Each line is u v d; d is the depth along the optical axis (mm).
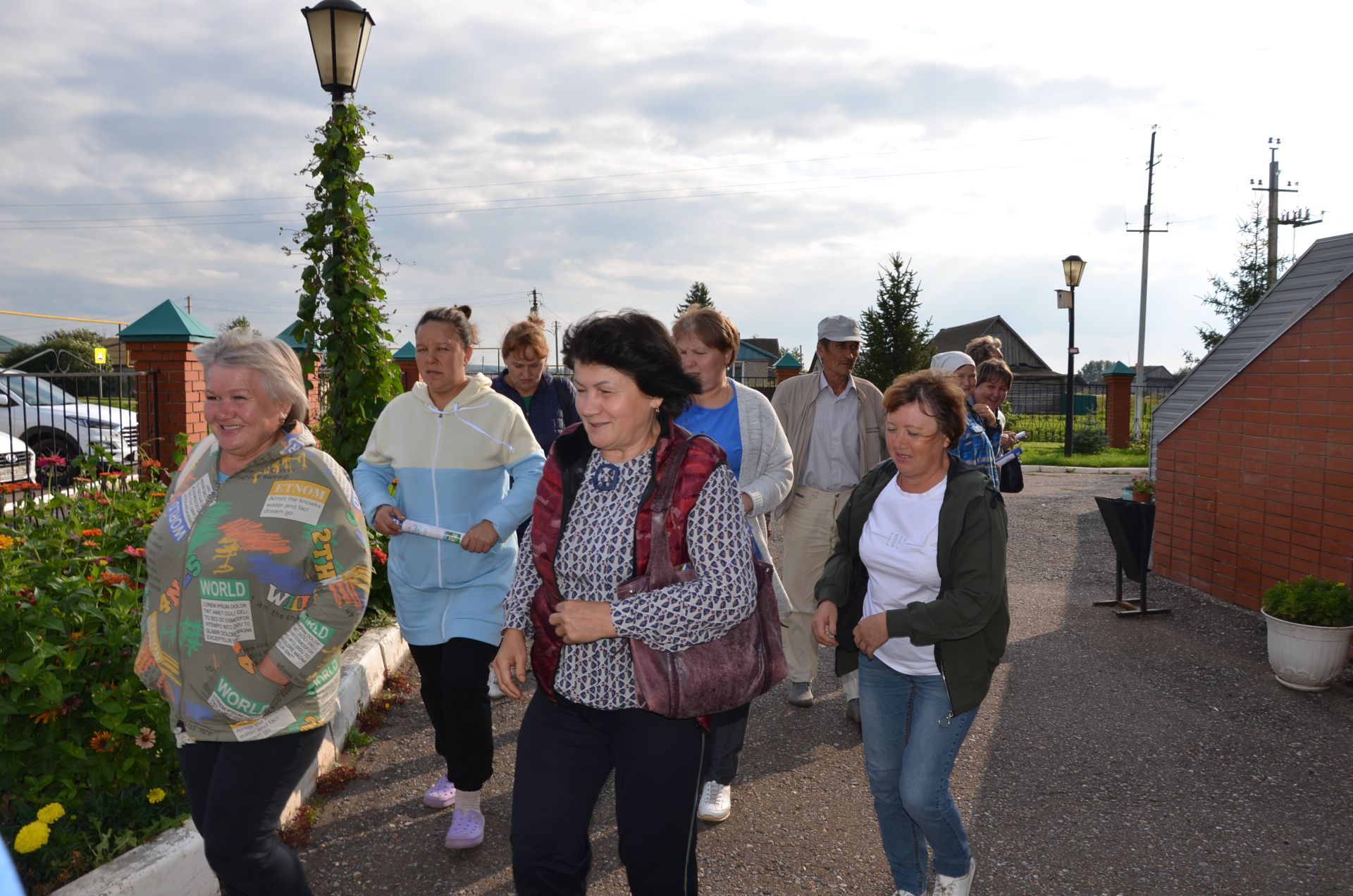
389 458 3584
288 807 3609
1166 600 7297
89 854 3111
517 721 4852
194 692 2311
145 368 8766
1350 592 5848
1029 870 3369
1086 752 4422
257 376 2297
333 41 6387
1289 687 5238
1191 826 3693
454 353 3480
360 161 6711
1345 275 5875
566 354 2199
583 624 2072
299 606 2352
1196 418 7617
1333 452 6031
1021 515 11992
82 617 3564
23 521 4738
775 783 4090
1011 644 6215
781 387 4992
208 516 2332
